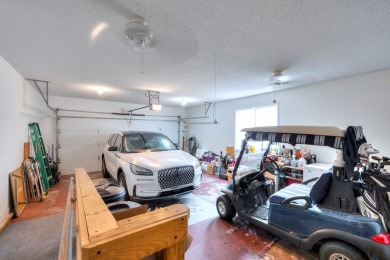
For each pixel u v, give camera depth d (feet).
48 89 16.06
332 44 7.47
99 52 8.41
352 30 6.39
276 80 11.98
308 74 11.48
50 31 6.64
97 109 21.81
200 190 14.57
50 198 12.72
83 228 1.99
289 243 7.95
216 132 23.18
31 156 13.61
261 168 10.83
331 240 6.13
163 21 5.93
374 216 5.57
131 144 14.06
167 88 15.65
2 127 9.05
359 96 11.44
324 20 5.82
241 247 7.68
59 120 19.60
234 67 10.32
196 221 9.82
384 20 5.75
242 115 20.13
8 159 9.75
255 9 5.32
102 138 22.09
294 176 13.44
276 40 7.18
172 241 2.20
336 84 12.50
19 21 6.00
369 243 5.20
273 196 7.93
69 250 2.65
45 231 8.63
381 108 10.57
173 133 27.86
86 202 2.90
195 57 8.91
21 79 12.01
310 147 14.08
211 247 7.66
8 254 7.13
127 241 1.86
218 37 6.98
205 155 22.43
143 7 5.25
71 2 5.08
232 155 19.22
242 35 6.82
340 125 12.30
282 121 15.94
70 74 11.77
